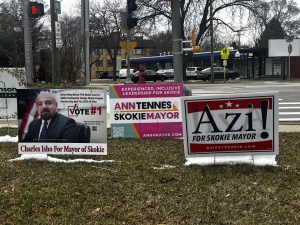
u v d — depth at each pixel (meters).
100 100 2.36
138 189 1.87
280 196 1.76
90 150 2.38
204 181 1.97
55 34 6.03
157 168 2.21
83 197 1.77
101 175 2.10
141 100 3.03
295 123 4.02
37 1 4.62
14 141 3.01
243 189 1.85
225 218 1.54
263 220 1.52
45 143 2.38
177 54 3.72
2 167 2.26
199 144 2.21
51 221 1.54
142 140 2.98
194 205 1.67
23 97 2.38
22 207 1.67
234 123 2.17
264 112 2.14
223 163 2.22
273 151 2.17
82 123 2.37
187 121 2.20
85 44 8.43
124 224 1.51
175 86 3.02
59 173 2.14
